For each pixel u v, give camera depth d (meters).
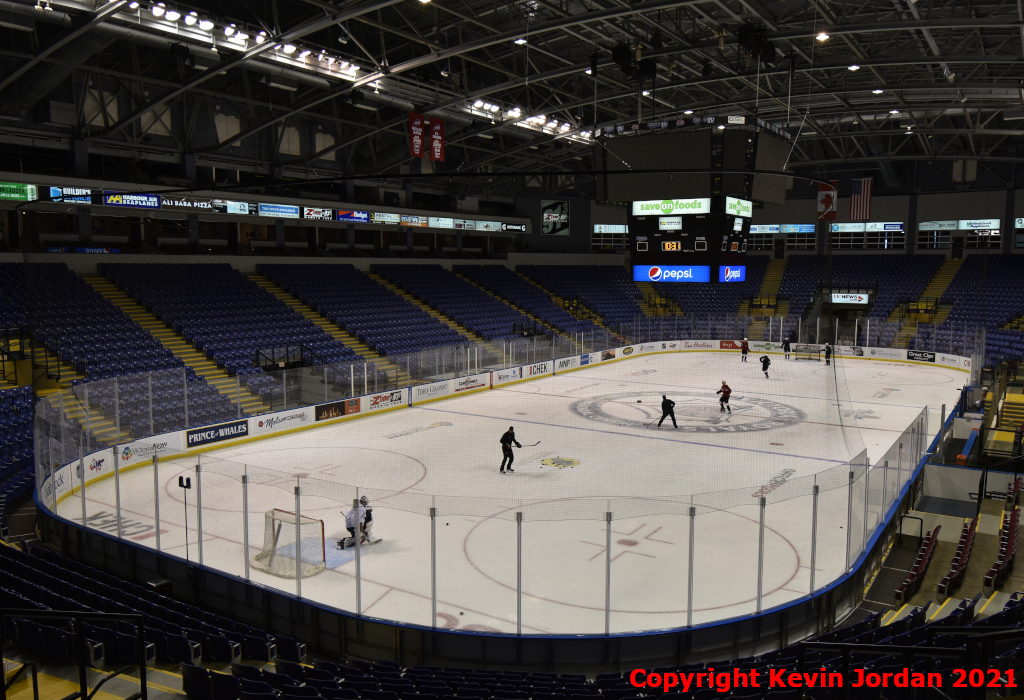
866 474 15.27
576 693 9.88
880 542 16.59
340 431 29.69
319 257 46.44
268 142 40.91
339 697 8.93
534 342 44.00
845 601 14.43
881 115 48.03
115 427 23.38
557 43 35.56
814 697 8.85
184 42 27.33
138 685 9.91
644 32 33.62
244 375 29.23
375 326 41.72
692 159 25.97
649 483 22.14
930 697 8.41
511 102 43.97
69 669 10.23
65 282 32.69
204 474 22.22
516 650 12.24
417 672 11.21
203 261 40.19
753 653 13.03
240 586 14.23
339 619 13.01
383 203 49.22
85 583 13.08
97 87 33.25
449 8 30.09
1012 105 39.41
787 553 15.97
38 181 30.02
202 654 11.34
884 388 39.66
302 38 31.94
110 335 30.73
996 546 17.33
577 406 35.12
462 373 38.50
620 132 27.16
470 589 14.38
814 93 38.72
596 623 12.96
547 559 15.83
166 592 15.28
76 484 20.09
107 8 22.78
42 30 27.03
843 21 30.66
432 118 35.75
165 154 36.38
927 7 28.62
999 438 26.88
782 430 29.83
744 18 28.47
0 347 27.19
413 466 24.19
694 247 26.52
